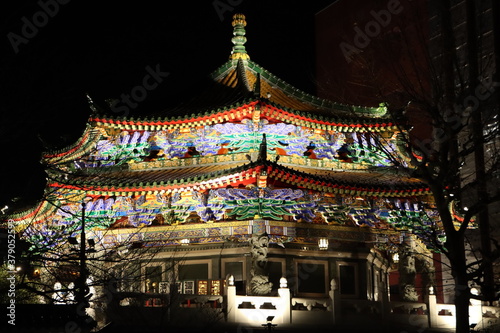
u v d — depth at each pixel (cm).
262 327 3152
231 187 3812
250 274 3700
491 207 4556
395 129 4094
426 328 3550
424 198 4031
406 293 3900
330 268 3909
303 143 4100
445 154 2772
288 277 3781
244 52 4638
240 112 3884
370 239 4009
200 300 3169
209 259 3834
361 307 3409
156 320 3011
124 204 3903
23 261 2675
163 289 3288
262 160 3512
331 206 3853
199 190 3806
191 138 4088
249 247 3750
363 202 3919
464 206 4512
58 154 4316
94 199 3925
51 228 3956
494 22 4478
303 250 3866
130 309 2998
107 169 4150
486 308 3716
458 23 4556
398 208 3969
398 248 4009
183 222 3894
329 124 4075
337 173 4100
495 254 2641
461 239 2698
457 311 2627
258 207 3672
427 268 4078
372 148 4188
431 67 3209
